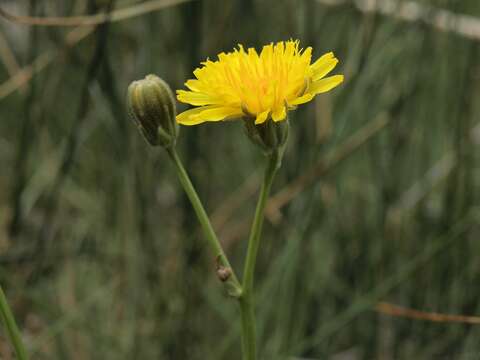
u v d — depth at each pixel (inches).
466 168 14.1
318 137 14.1
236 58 9.5
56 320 14.3
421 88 14.4
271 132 9.5
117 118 14.0
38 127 14.5
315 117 14.1
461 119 14.0
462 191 14.5
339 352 15.5
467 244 14.2
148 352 14.3
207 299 14.4
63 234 15.7
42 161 16.2
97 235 15.9
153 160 14.8
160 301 14.2
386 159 14.6
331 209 15.3
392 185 14.5
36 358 14.1
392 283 13.1
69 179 16.3
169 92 9.8
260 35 15.9
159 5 13.1
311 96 9.3
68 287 15.5
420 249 14.5
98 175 16.1
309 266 14.1
